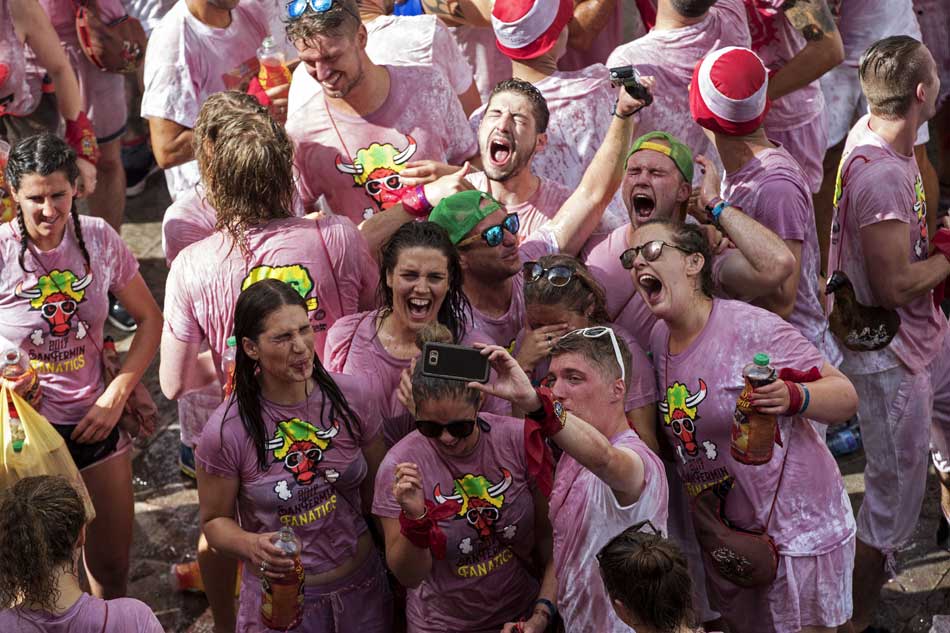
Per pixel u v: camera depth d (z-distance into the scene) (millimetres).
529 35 11023
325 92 10508
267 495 8516
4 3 12398
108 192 15867
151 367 15117
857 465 13031
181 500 12969
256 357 8195
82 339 10406
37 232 9812
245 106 9336
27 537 7223
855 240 10555
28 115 13203
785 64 12594
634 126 11438
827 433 13203
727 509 8852
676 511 9695
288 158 9352
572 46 13664
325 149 10805
